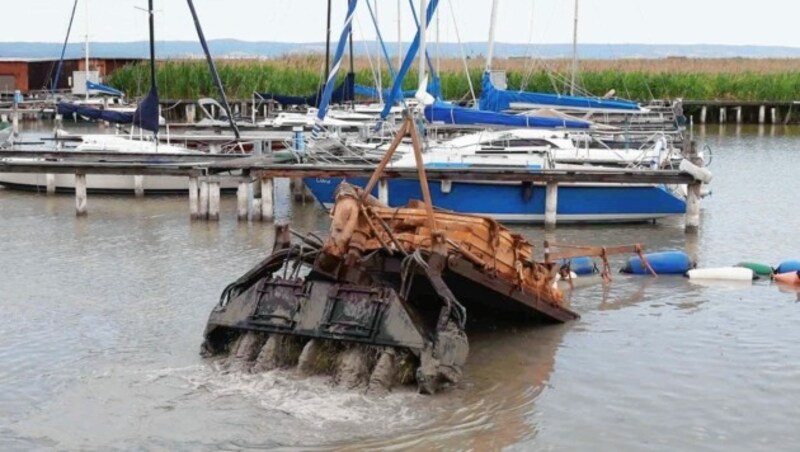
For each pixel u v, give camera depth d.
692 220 24.78
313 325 12.79
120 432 11.40
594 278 19.80
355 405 12.05
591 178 25.14
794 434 11.72
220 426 11.52
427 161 26.14
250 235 23.89
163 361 13.74
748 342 15.27
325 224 25.84
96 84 60.69
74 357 14.04
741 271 19.53
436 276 13.05
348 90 46.69
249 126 42.06
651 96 57.19
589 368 13.98
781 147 48.28
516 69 65.12
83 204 26.64
